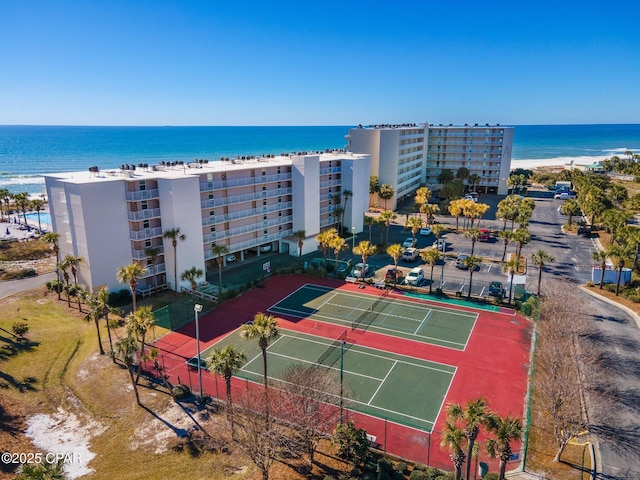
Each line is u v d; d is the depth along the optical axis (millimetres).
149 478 29156
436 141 150375
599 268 63094
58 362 43625
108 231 57000
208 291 61281
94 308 43219
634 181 162125
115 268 58312
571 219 105125
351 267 72438
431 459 30391
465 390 38594
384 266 73062
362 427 33750
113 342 46469
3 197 110250
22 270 69938
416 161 139375
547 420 34000
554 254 78688
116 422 34938
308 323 52688
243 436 30578
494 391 38438
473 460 29906
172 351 45875
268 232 79812
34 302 57531
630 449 30578
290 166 81312
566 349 40375
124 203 58219
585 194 105875
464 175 139000
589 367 37469
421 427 33750
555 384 32438
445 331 50250
